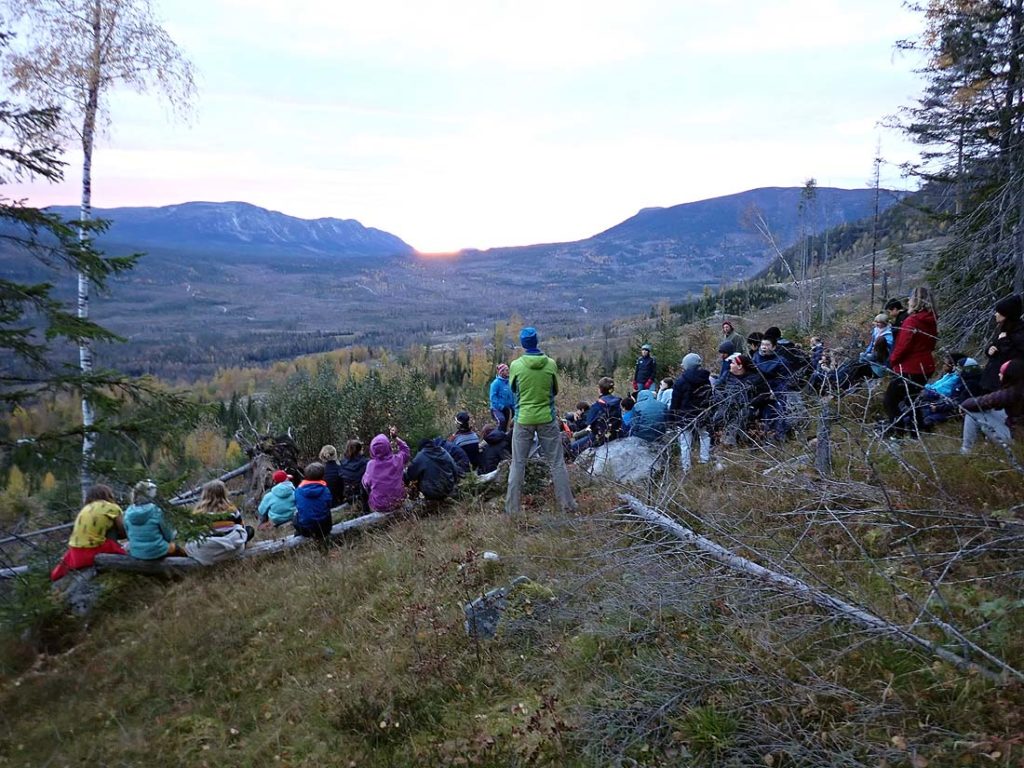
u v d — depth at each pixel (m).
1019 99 10.84
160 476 7.83
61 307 6.06
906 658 3.43
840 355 7.64
